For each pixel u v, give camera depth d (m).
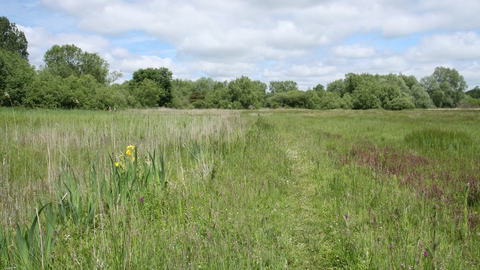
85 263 3.02
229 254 3.18
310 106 88.25
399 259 3.13
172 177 6.01
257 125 16.53
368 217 4.25
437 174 6.44
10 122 12.13
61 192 4.11
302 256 3.55
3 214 3.68
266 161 7.46
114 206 4.15
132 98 46.88
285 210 4.75
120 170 4.99
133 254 3.12
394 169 6.91
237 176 6.16
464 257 3.14
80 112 21.69
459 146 9.45
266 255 3.21
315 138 12.14
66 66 57.19
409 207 4.48
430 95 93.94
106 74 59.12
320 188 5.78
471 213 4.31
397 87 81.06
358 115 33.06
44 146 7.51
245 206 4.55
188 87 115.25
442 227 3.96
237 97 78.50
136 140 8.38
